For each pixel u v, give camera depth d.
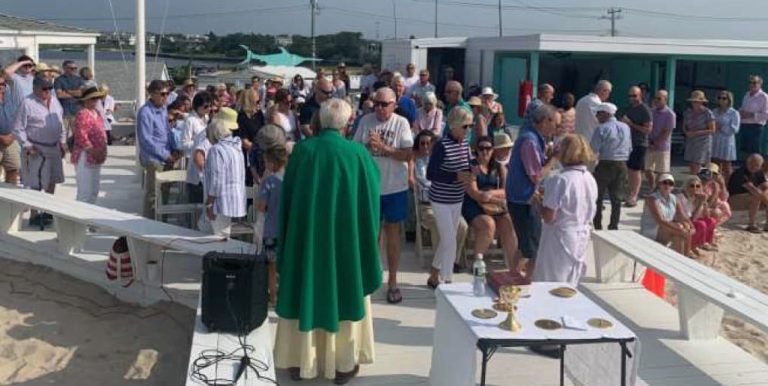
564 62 18.97
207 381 4.23
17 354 5.84
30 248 8.03
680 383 5.19
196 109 9.07
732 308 5.09
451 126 6.53
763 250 9.62
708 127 12.16
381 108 6.36
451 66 20.44
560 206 5.45
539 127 6.30
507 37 16.89
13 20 19.59
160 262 6.96
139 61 11.69
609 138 9.51
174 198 9.70
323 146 4.73
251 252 6.00
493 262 7.91
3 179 10.81
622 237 7.17
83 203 7.91
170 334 6.25
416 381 5.14
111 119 17.00
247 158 8.82
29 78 9.26
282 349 4.98
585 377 4.88
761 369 5.45
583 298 4.71
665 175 8.61
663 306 6.70
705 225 8.99
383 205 6.47
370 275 4.95
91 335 6.26
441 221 6.75
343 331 4.98
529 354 5.54
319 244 4.75
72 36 20.20
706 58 15.88
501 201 6.80
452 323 4.52
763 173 10.63
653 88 17.38
